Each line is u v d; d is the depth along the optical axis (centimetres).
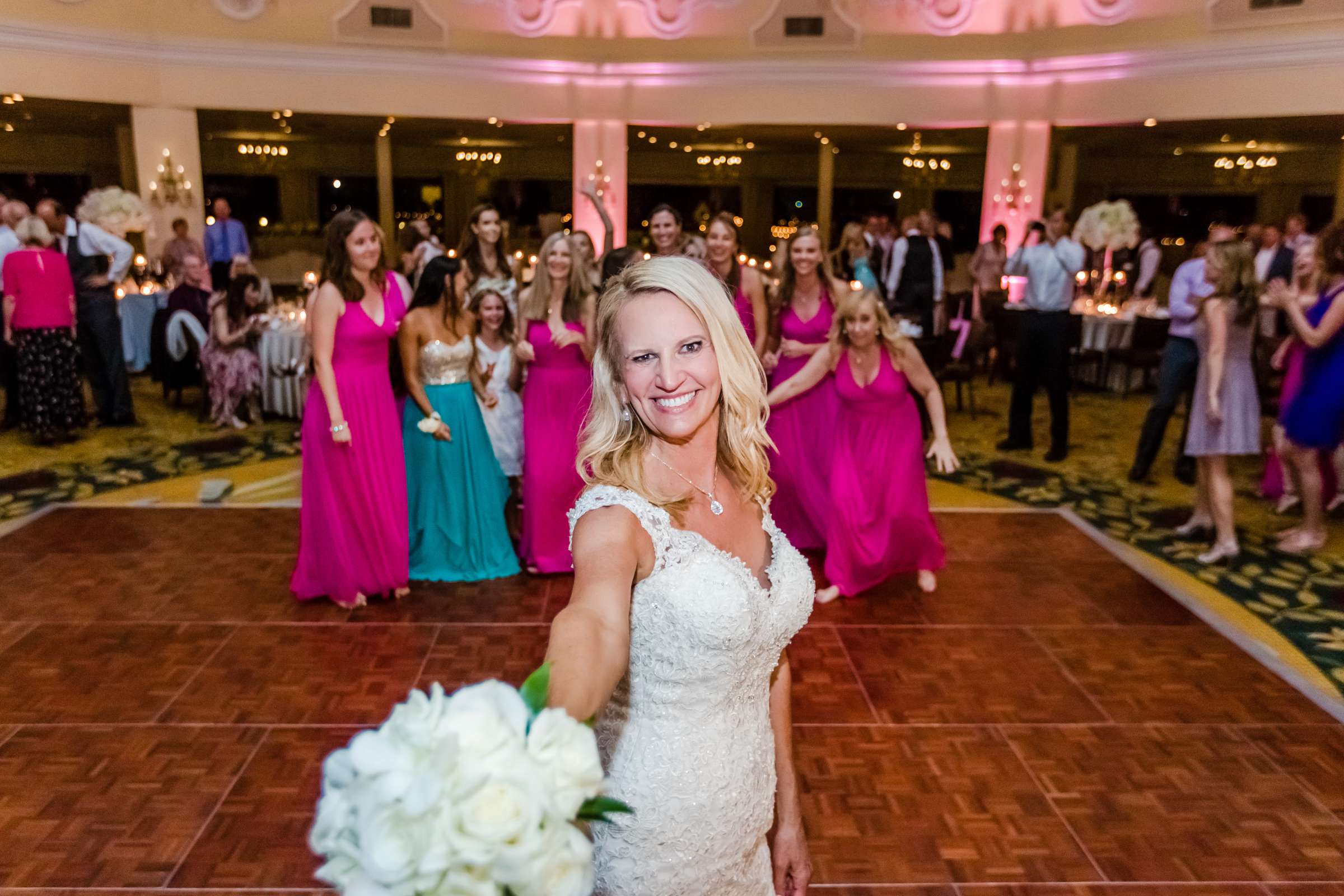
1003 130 1140
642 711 129
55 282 673
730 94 1182
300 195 1839
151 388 903
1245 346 461
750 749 135
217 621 389
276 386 756
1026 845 255
